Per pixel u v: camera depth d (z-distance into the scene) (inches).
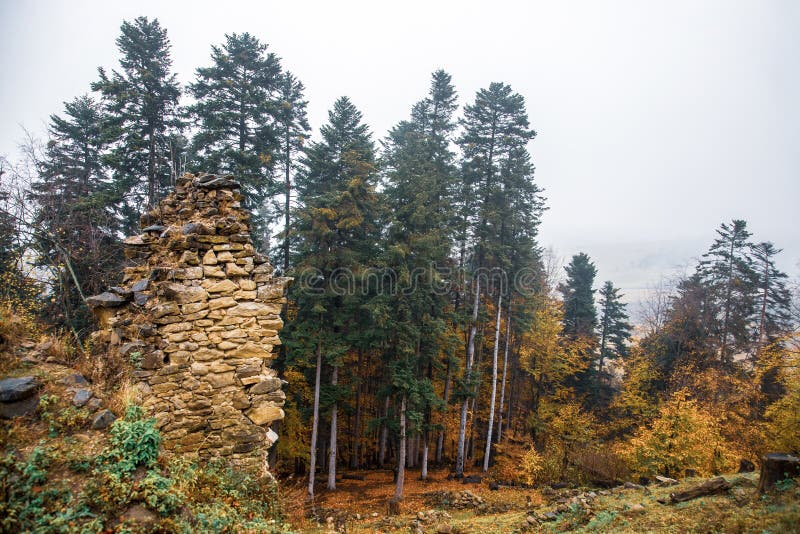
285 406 714.2
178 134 740.7
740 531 221.9
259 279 280.5
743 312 959.6
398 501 595.8
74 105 823.1
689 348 943.0
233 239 275.0
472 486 721.6
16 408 175.6
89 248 538.6
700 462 580.7
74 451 166.9
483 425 1026.1
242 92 646.5
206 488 204.2
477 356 1001.5
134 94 635.5
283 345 651.5
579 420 875.4
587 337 1107.9
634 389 924.0
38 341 230.8
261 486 248.2
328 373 770.2
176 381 244.7
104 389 214.5
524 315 930.1
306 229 653.3
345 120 743.1
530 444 842.8
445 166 833.5
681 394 661.3
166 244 268.7
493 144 839.1
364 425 945.5
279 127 718.5
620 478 676.1
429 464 940.0
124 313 256.8
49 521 135.6
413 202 684.7
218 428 251.6
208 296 261.1
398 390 642.2
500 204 839.1
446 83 859.4
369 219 716.0
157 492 160.1
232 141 652.7
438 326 690.8
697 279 1051.3
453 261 846.5
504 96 849.5
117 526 143.3
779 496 258.1
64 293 459.2
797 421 604.7
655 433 630.5
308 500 582.9
